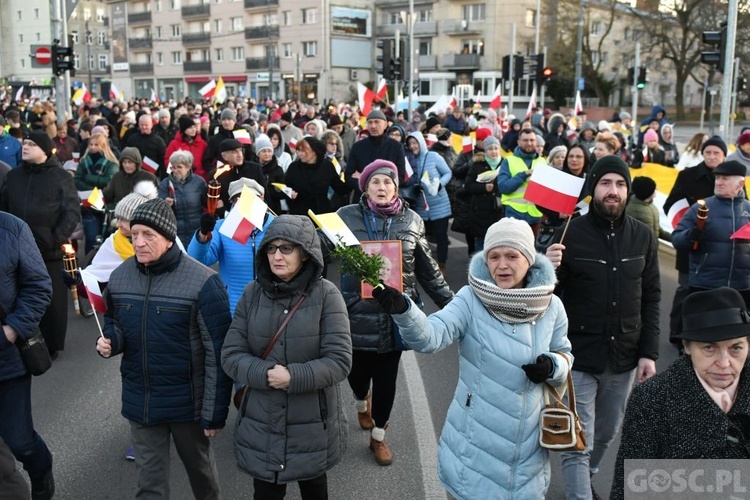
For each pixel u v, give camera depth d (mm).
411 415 5328
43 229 6324
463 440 3068
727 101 12875
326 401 3336
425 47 60469
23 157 6336
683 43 48156
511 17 55531
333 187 8219
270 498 3352
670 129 15508
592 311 3883
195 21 70625
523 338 3018
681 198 6730
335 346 3312
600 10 58125
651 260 3984
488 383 3031
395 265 4219
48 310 6426
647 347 3930
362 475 4422
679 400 2393
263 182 7836
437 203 9562
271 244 3291
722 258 5633
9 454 3082
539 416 3027
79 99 27250
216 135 11336
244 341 3342
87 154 9438
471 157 10750
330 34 60438
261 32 64062
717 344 2338
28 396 3932
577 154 7305
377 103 22969
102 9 83750
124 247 4621
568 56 49438
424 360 6574
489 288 3012
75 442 4906
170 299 3438
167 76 73750
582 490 3721
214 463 3709
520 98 56469
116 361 6586
